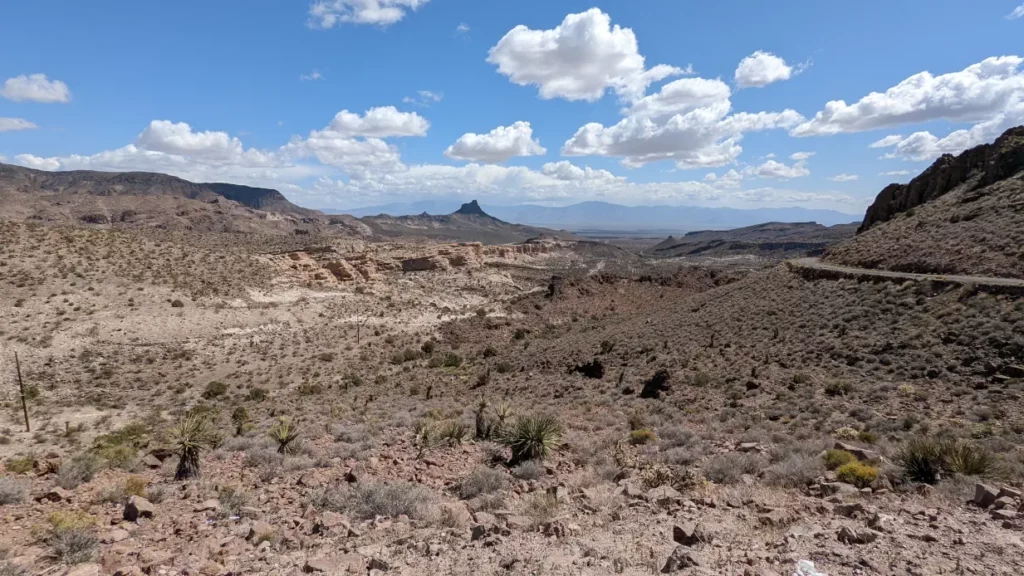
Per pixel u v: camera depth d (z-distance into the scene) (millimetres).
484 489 10961
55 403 42844
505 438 15188
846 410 19500
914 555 5770
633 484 10672
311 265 112625
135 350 57469
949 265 34344
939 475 9820
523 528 7957
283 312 81875
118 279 70562
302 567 6602
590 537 7355
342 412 30938
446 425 18141
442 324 94312
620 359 39000
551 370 41938
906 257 39688
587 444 16031
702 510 8516
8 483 10297
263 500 10484
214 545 7609
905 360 23422
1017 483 9336
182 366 56938
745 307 43094
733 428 18562
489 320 96188
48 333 54438
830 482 9781
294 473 12969
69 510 9516
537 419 15148
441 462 13992
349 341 77250
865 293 33938
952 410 18000
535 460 13203
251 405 44125
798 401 21438
